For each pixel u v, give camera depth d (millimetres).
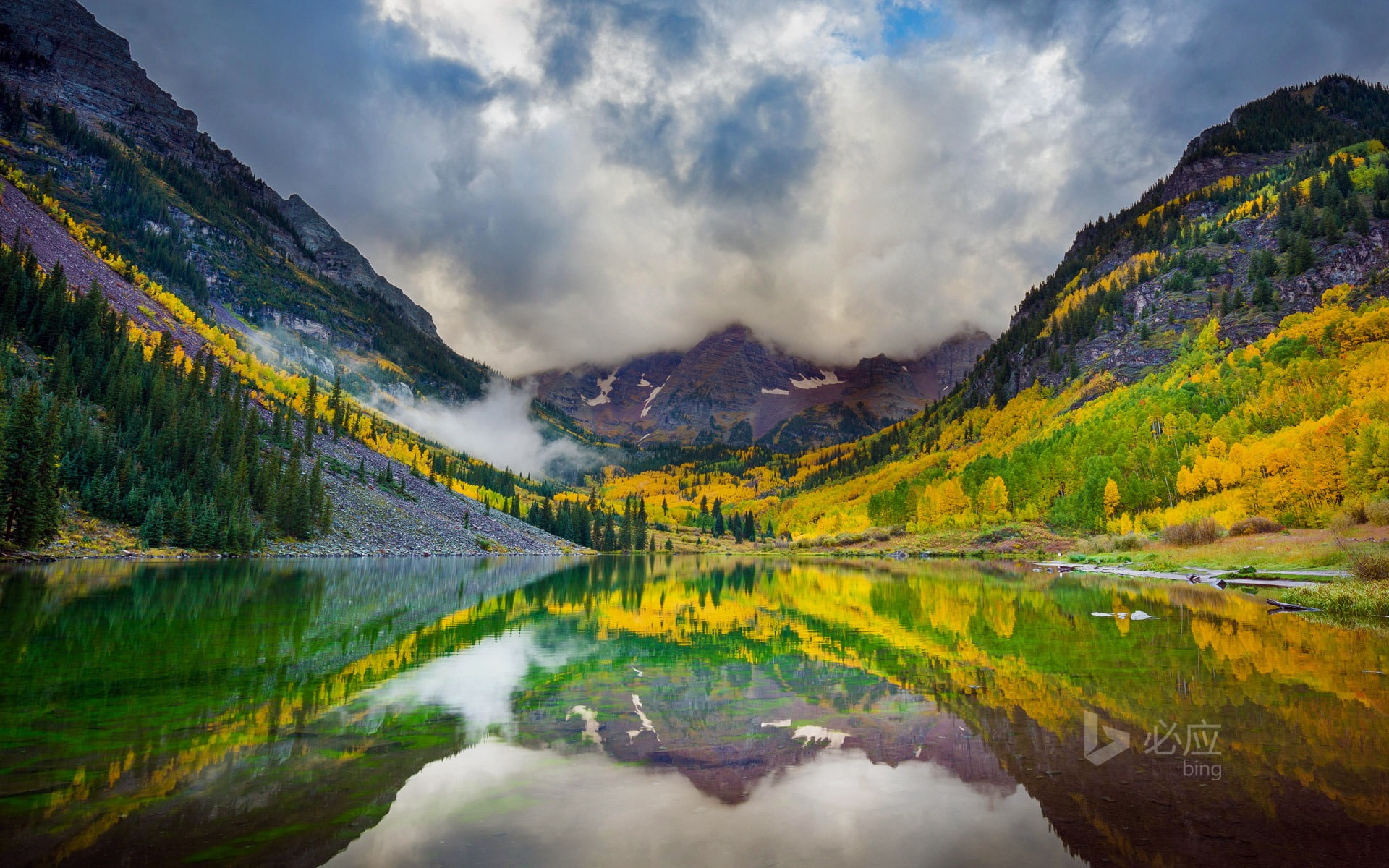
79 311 103875
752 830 8820
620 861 7820
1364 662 20781
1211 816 9305
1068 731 13734
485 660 21406
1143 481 113875
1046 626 29828
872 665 21219
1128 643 24906
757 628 30375
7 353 84250
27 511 58094
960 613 35625
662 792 10414
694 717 15031
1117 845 8422
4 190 147625
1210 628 28781
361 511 119938
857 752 12539
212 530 79312
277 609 32156
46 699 14773
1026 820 9258
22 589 35375
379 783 10523
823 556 147375
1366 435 71875
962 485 155500
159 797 9648
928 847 8359
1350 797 9938
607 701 16406
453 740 12961
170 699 15164
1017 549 116938
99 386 92438
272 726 13508
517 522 179875
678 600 43781
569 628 29812
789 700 16594
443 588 49375
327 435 155750
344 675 18406
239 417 110875
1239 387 138375
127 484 76812
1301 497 78000
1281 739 12875
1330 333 138625
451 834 8625
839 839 8602
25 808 9086
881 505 181875
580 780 10922
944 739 13250
